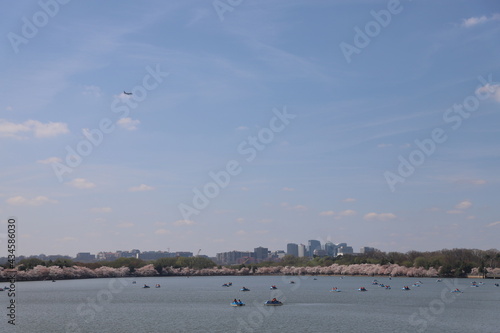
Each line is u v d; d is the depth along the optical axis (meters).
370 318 187.50
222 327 168.25
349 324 173.38
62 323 179.25
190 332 159.38
